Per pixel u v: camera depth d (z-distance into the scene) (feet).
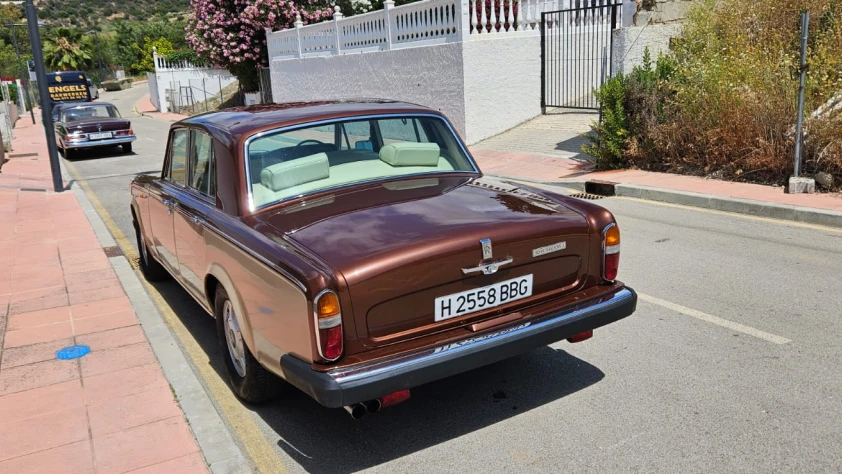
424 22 52.06
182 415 12.61
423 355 10.25
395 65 55.67
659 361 14.25
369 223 11.54
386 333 10.46
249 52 89.66
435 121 15.70
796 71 30.12
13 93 142.51
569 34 51.52
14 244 27.14
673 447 11.07
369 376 9.83
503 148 46.09
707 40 35.96
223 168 13.55
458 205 12.44
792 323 15.66
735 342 14.88
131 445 11.59
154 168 54.24
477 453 11.37
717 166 31.83
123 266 23.44
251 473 10.85
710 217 26.17
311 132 14.10
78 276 22.31
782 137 28.84
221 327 13.93
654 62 38.47
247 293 11.73
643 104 34.73
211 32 90.48
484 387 13.76
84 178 49.73
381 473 11.00
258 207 12.92
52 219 32.32
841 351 14.15
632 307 12.37
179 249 16.24
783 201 25.90
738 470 10.35
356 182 13.82
